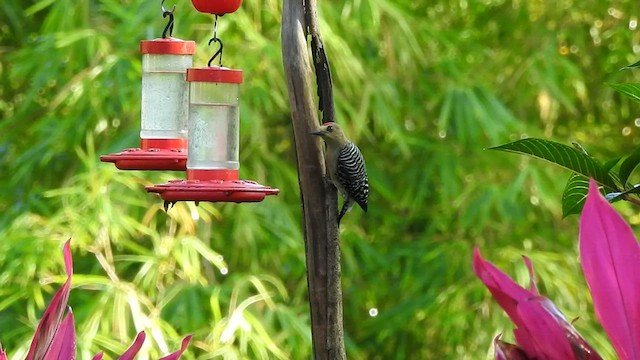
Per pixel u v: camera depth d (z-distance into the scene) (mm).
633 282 1868
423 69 12195
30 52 10977
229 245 10977
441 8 12977
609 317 1879
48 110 11508
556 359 1865
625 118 13062
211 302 9492
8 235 9930
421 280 11836
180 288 10047
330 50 10797
